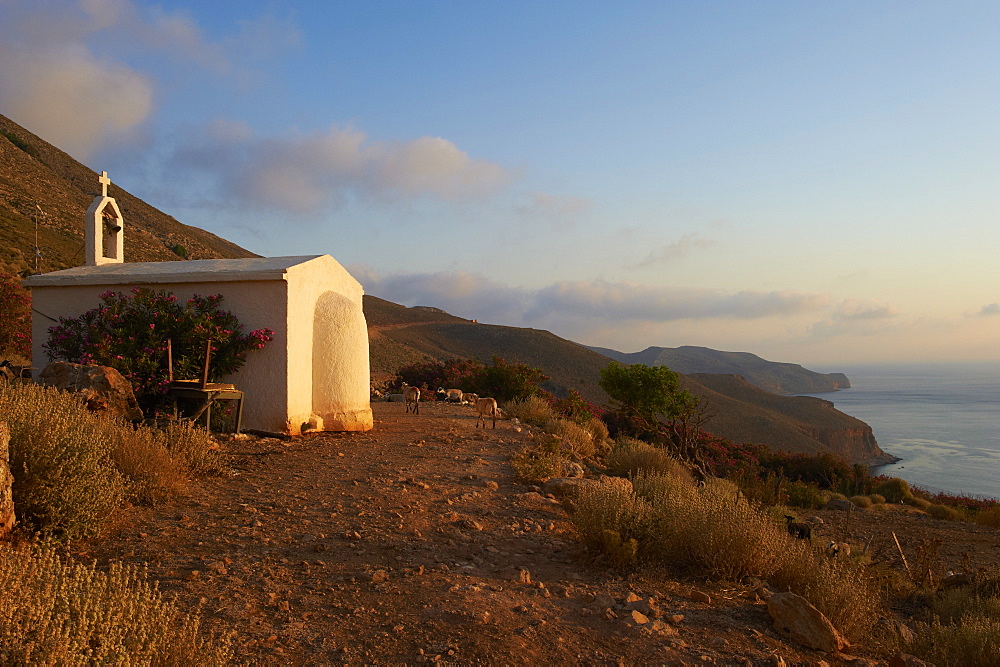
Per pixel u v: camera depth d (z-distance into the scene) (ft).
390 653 12.41
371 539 19.80
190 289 41.37
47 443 17.98
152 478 23.04
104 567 15.79
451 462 33.83
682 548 20.13
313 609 14.28
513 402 71.97
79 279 42.09
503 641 13.23
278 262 43.73
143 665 9.25
